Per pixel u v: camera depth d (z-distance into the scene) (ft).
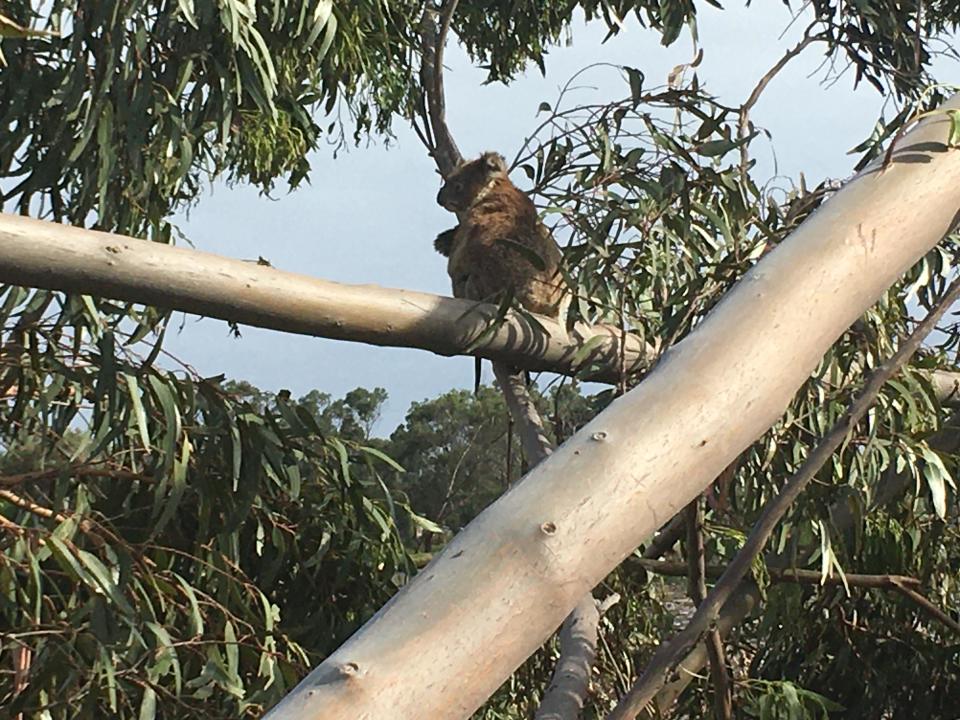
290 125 18.89
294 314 9.48
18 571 12.47
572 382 10.75
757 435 4.50
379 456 13.66
